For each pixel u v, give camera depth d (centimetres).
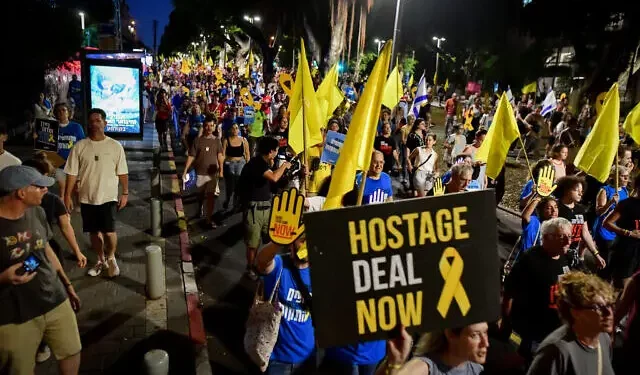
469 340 241
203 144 932
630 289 391
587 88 2598
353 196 618
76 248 475
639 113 702
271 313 356
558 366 281
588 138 665
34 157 476
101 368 482
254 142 1457
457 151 1221
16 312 340
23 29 1320
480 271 236
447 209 231
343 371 372
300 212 346
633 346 386
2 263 328
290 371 368
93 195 629
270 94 2844
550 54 3531
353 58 3881
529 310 418
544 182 643
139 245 819
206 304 645
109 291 639
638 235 570
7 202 330
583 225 581
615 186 664
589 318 277
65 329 371
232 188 1052
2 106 1492
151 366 404
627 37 2438
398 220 227
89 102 1465
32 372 360
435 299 232
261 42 3925
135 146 1852
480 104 2580
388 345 229
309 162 864
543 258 415
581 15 2695
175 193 1184
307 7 2930
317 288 221
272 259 354
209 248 852
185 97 2202
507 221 1089
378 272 226
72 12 1596
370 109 314
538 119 1941
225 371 504
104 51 1471
